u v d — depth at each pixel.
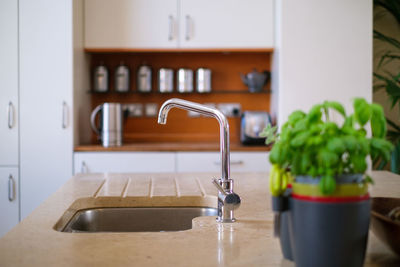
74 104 3.24
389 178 1.97
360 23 3.16
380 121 0.74
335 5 3.16
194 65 3.79
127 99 3.78
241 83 3.80
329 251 0.70
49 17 3.19
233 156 3.20
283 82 3.18
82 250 0.92
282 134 0.77
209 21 3.41
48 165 3.21
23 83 3.20
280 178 0.73
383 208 1.06
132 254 0.89
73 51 3.21
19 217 3.21
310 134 0.69
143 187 1.76
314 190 0.70
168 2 3.41
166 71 3.61
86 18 3.42
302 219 0.71
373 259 0.85
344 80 3.17
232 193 1.19
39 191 3.20
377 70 3.81
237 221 1.20
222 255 0.89
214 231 1.09
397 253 0.81
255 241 1.00
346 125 0.73
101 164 3.20
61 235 1.04
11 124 3.20
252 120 3.36
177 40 3.42
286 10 3.16
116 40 3.42
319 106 0.73
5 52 3.19
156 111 3.78
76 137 3.30
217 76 3.79
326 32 3.16
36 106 3.20
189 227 1.59
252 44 3.42
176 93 3.78
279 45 3.22
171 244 0.97
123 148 3.19
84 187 1.75
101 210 1.56
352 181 0.70
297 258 0.74
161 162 3.20
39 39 3.19
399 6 3.56
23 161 3.20
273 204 0.75
